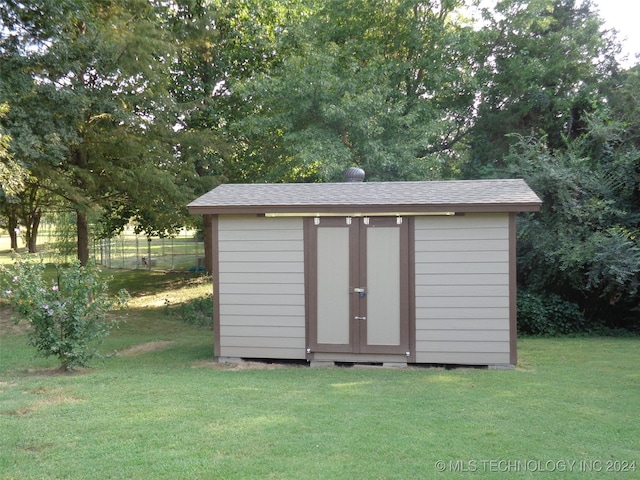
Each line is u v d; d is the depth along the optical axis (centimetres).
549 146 1816
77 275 841
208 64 2262
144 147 1608
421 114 1855
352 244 918
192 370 875
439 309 897
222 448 484
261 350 944
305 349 930
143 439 507
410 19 1914
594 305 1389
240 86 1830
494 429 543
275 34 2277
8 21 1346
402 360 909
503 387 734
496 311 884
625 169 1352
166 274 2625
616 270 1174
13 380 789
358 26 1978
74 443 496
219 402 639
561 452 483
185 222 1847
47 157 1340
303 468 442
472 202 865
